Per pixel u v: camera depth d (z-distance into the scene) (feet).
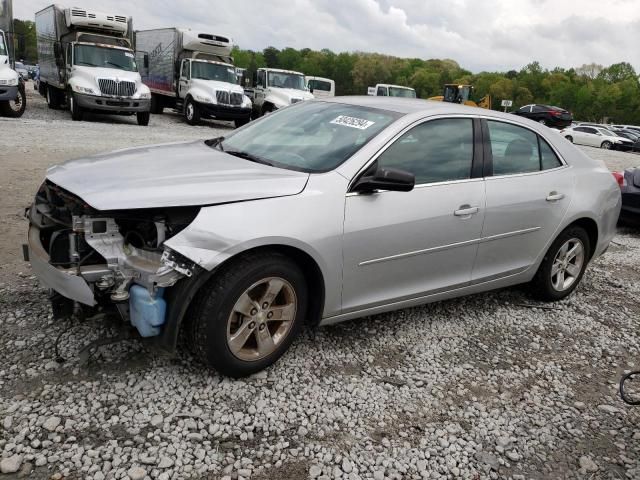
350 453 9.03
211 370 10.66
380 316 14.10
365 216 11.16
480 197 13.10
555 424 10.48
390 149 11.84
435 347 12.84
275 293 10.42
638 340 14.48
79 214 9.57
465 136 13.26
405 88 94.48
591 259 16.93
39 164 28.22
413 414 10.27
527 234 14.47
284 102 72.18
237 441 8.96
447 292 13.42
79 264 9.36
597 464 9.52
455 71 433.89
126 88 54.70
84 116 61.05
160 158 11.89
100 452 8.36
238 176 10.66
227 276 9.69
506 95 354.74
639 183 26.12
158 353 9.95
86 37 57.41
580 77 382.83
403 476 8.70
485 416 10.46
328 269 10.84
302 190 10.60
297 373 11.04
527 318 15.08
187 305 9.36
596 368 12.80
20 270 14.29
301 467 8.59
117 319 10.52
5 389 9.47
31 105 69.51
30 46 300.81
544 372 12.34
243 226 9.64
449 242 12.71
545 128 15.55
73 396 9.48
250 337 10.54
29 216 11.35
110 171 10.65
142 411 9.33
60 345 10.87
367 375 11.31
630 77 377.50
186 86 66.18
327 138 12.35
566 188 15.24
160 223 9.42
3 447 8.23
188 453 8.56
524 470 9.19
